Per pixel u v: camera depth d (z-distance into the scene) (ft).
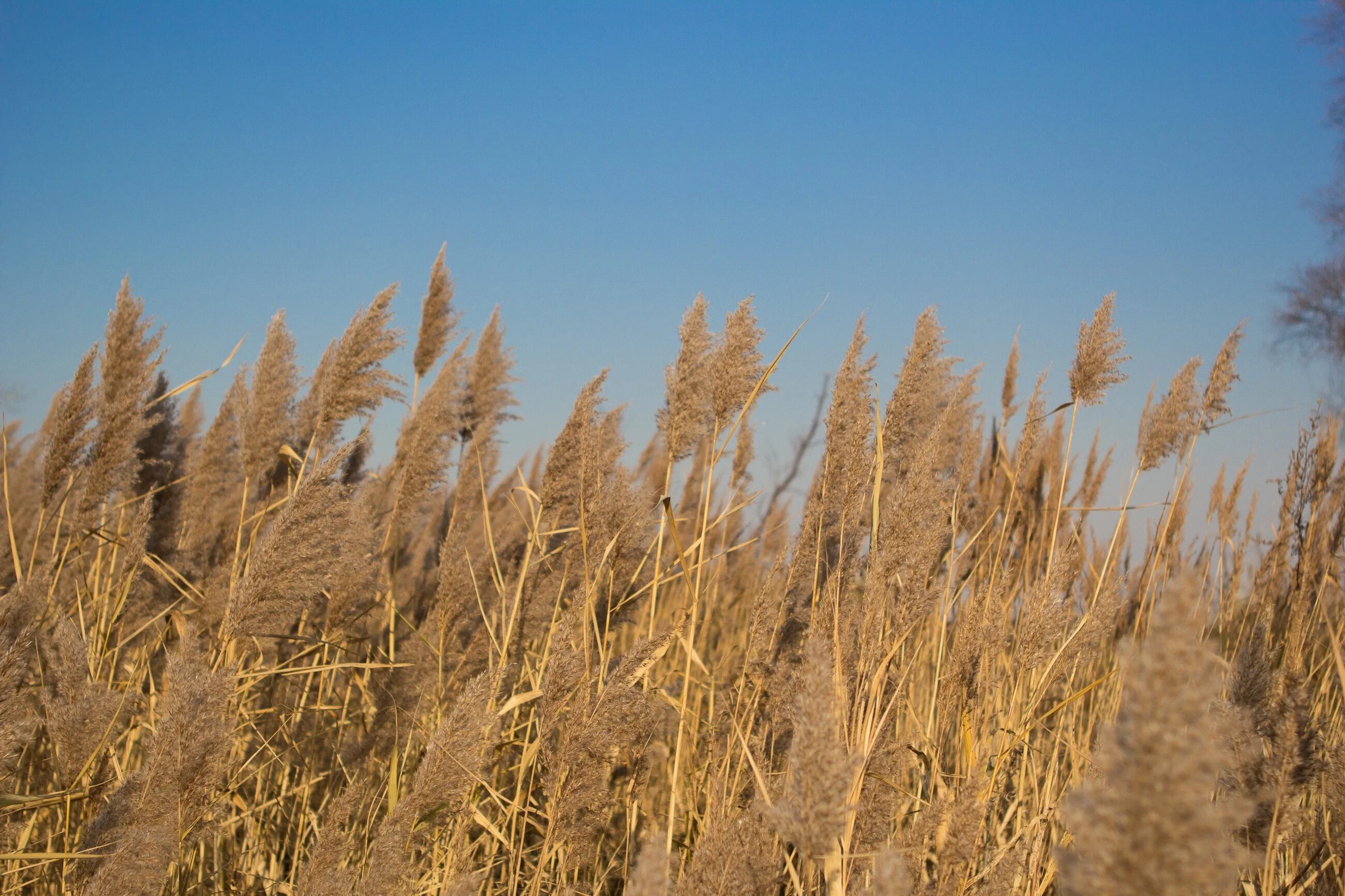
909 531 7.81
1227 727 7.20
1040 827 8.61
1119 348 10.82
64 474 13.57
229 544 17.01
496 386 19.62
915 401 9.80
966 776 8.74
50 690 9.85
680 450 11.43
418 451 16.17
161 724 7.98
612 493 11.59
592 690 8.79
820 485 9.70
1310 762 7.08
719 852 6.99
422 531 21.94
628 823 10.59
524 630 13.07
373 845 8.43
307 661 14.37
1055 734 9.93
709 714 13.37
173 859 7.77
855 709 7.55
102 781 9.13
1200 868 2.98
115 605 13.37
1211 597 13.46
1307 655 11.94
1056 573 9.20
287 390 15.81
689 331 11.34
